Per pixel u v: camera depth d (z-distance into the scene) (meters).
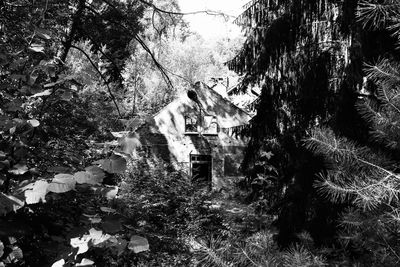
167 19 9.49
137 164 9.76
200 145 18.66
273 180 8.77
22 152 2.02
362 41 5.10
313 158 5.60
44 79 2.38
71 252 1.66
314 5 6.92
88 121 5.02
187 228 7.63
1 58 2.02
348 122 5.08
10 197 1.63
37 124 1.89
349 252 2.77
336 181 2.30
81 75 2.07
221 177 18.56
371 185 1.98
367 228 2.31
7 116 1.86
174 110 18.56
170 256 5.93
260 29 8.12
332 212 4.86
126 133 1.76
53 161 2.37
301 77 7.53
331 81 6.91
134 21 9.09
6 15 2.82
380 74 2.29
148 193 8.59
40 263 1.83
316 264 2.28
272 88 8.33
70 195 1.94
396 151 2.49
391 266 2.21
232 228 7.81
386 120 2.27
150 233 5.88
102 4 9.15
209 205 8.91
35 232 1.91
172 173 10.16
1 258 1.70
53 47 3.19
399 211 2.03
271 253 2.29
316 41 7.58
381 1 2.95
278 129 8.34
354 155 2.29
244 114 19.11
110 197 1.78
